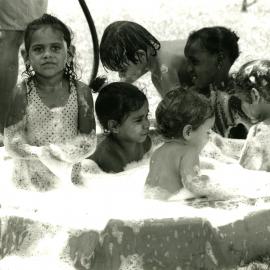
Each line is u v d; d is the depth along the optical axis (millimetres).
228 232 7496
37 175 9297
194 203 8289
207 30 11266
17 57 12500
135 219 7168
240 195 8422
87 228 7203
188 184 8469
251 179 9125
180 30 29672
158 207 7711
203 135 8633
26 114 9336
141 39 11172
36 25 9203
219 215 7633
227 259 7496
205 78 11273
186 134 8516
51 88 9352
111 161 10336
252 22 29984
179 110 8508
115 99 10133
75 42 25500
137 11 31797
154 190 8555
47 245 7367
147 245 7156
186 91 8703
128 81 11438
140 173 9797
